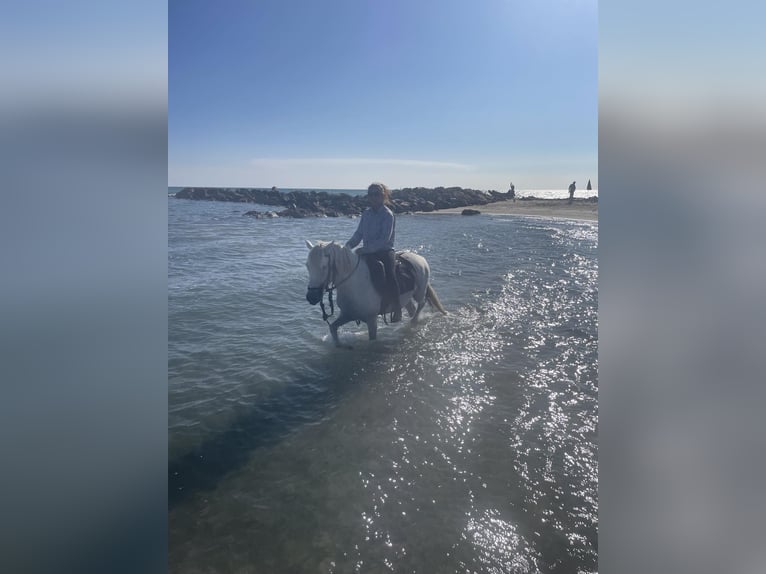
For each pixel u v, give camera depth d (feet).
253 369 13.12
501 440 9.26
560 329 16.51
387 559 6.41
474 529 6.90
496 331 16.29
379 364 13.32
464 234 49.24
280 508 7.44
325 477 8.21
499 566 6.25
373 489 7.86
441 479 8.08
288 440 9.42
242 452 9.04
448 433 9.57
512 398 11.09
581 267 29.48
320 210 82.64
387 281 14.21
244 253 37.17
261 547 6.63
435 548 6.57
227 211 90.38
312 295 12.78
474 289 23.15
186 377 12.61
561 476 8.11
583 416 10.20
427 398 11.14
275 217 76.84
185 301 21.68
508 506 7.37
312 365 13.34
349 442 9.31
